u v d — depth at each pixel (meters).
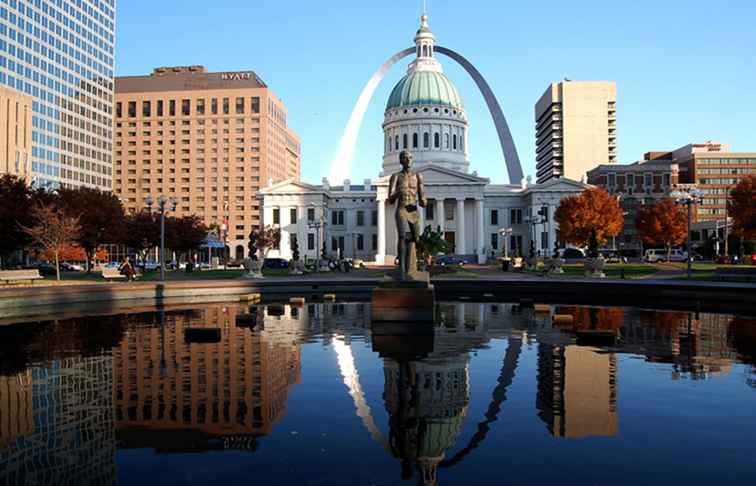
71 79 143.62
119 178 186.50
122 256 140.88
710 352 16.81
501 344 18.25
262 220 117.94
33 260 96.50
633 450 8.88
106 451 8.91
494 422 10.26
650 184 148.88
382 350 17.27
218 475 8.02
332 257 101.00
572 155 189.75
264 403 11.50
